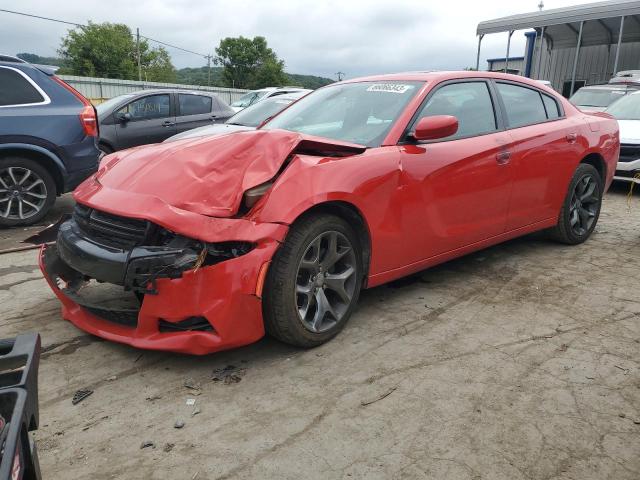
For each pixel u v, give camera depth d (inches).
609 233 218.4
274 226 104.7
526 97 175.3
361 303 143.6
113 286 146.5
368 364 112.3
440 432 90.5
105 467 82.8
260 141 115.8
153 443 88.1
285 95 321.4
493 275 165.8
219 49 2994.6
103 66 2513.5
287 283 108.4
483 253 188.2
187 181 109.8
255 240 103.0
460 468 82.0
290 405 98.2
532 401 99.3
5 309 140.1
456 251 149.6
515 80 173.5
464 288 154.8
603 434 90.0
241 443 88.0
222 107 407.8
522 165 162.2
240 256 103.2
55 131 229.0
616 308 141.2
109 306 133.9
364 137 135.0
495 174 152.9
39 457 84.8
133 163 122.6
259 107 306.8
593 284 158.4
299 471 81.6
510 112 165.5
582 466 82.6
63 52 2516.0
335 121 146.0
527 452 85.7
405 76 154.9
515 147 159.3
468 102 153.9
